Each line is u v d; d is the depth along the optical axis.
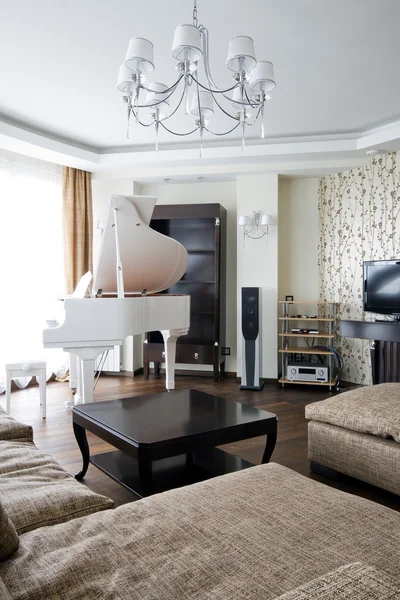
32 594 0.89
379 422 2.35
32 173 5.17
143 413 2.50
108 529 1.12
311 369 5.09
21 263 5.05
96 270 3.79
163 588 0.91
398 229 4.80
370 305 4.84
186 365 6.02
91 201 5.64
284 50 3.09
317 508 1.24
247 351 5.11
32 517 1.20
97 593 0.90
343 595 0.71
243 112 2.71
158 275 4.13
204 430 2.19
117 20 2.77
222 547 1.04
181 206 5.54
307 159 5.13
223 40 2.99
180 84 3.64
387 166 4.89
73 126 4.54
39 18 2.74
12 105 4.04
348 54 3.14
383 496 2.43
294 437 3.42
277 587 0.91
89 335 3.21
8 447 1.76
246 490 1.35
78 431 2.62
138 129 4.60
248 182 5.54
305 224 5.74
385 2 2.57
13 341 4.96
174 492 1.35
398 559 1.01
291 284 5.80
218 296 5.46
